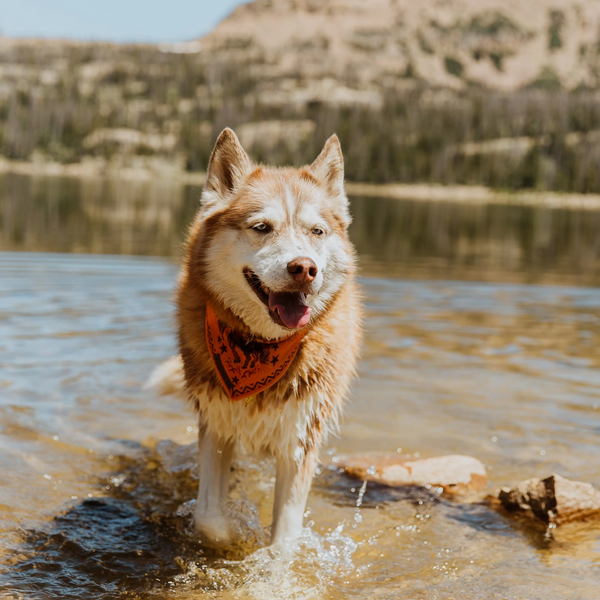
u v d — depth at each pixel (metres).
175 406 2.59
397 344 3.17
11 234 6.93
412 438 2.42
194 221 2.12
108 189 22.28
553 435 2.43
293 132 52.44
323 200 2.05
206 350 2.00
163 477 2.23
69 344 2.97
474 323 3.64
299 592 1.85
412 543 2.01
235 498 2.18
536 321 3.74
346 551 1.98
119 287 4.18
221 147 2.03
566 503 2.08
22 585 1.83
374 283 4.75
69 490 2.14
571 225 14.14
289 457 2.00
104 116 55.38
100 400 2.56
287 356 1.96
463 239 9.27
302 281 1.88
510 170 38.66
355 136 42.53
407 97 59.84
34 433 2.35
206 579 1.89
